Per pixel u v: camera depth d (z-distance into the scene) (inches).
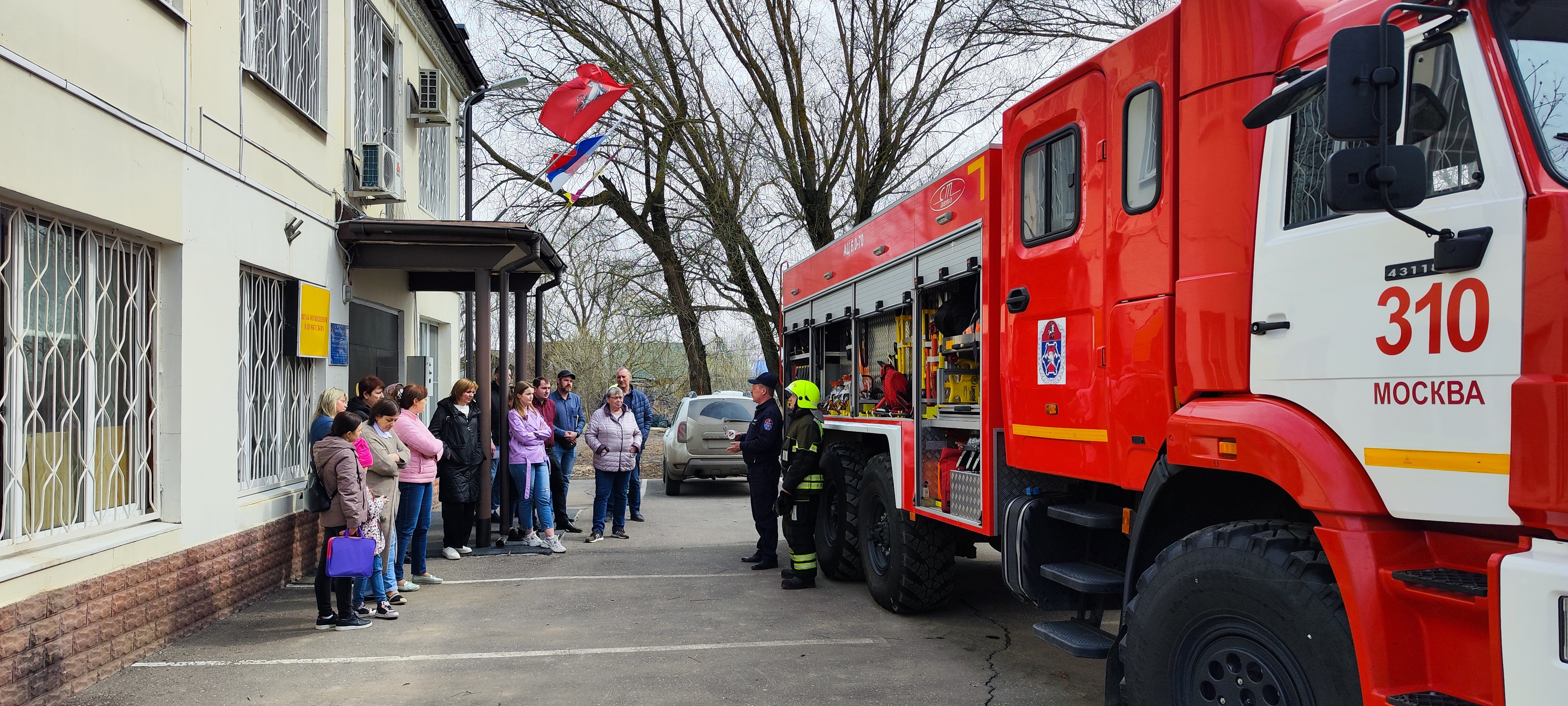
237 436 272.4
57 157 185.9
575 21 816.3
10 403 182.2
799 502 305.6
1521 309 94.5
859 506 289.9
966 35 821.2
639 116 834.2
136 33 217.3
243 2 281.1
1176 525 146.9
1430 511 102.3
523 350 473.1
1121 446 153.3
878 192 877.8
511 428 392.5
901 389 259.1
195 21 246.8
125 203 210.8
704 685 203.2
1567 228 91.4
